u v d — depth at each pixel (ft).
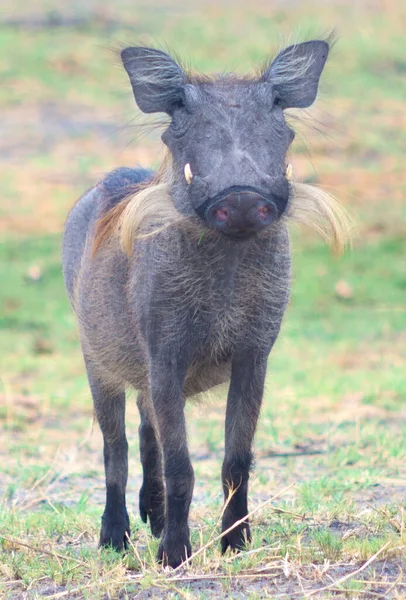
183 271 57.47
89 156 215.92
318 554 56.39
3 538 63.72
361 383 118.32
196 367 60.75
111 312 65.16
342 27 287.07
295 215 58.65
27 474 86.89
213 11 299.38
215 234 56.13
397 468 83.97
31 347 140.15
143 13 298.56
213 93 56.80
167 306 57.88
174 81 58.49
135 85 59.16
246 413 60.13
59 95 243.81
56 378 126.11
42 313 154.61
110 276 64.90
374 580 52.16
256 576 53.67
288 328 146.61
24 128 228.43
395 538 57.82
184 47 263.49
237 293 58.39
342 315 153.79
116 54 64.85
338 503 69.21
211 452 96.12
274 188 54.65
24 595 54.60
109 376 68.03
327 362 131.03
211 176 53.98
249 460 60.39
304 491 74.69
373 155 218.38
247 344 59.52
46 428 105.81
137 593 53.11
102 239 66.08
